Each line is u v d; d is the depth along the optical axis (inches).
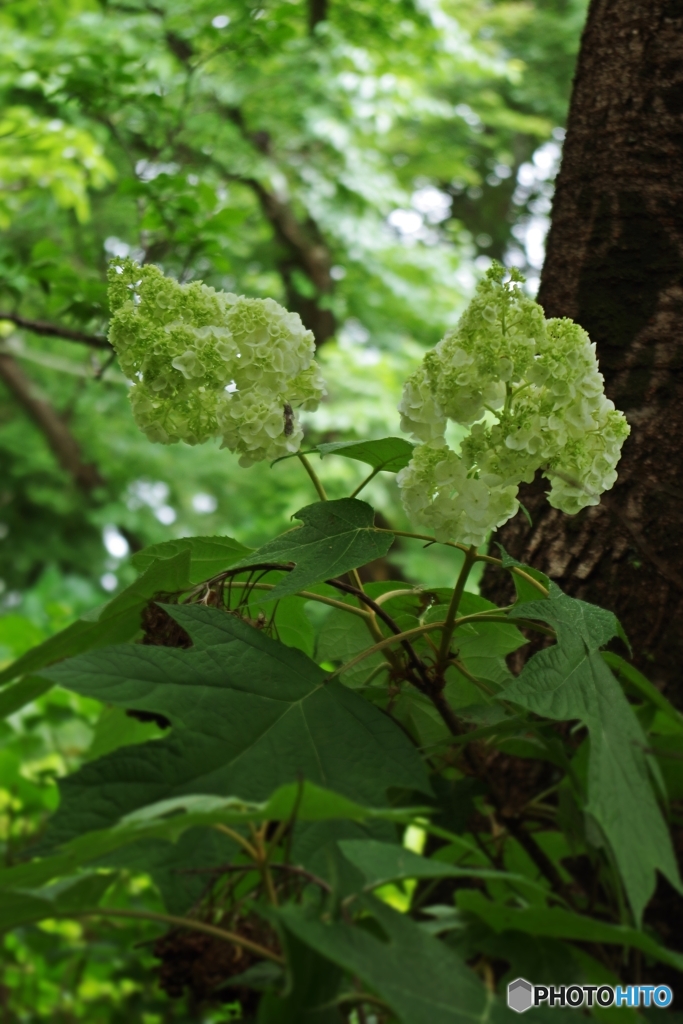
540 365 38.4
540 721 41.8
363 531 41.3
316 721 37.8
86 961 69.1
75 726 76.1
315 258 252.7
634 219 53.9
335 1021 30.9
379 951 30.1
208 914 33.9
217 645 38.8
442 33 197.8
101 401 271.0
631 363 52.8
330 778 36.6
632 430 51.9
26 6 174.2
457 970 31.1
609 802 34.0
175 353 42.1
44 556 294.0
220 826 33.3
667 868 34.2
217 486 281.1
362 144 259.0
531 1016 30.8
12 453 293.6
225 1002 34.9
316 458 215.8
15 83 143.2
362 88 205.2
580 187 55.7
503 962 36.2
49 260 88.7
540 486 54.1
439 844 54.0
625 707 38.1
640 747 37.1
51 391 287.3
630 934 32.2
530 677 36.9
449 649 42.4
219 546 45.1
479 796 45.3
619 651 50.5
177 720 36.2
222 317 43.3
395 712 45.6
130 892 68.1
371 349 273.7
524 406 39.1
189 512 296.5
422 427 40.1
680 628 49.9
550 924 33.4
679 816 43.4
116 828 30.5
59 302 88.7
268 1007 30.7
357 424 204.4
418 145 304.0
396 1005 28.7
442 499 39.8
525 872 46.4
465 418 39.0
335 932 30.0
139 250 90.6
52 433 278.7
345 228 240.1
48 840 33.2
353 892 32.7
